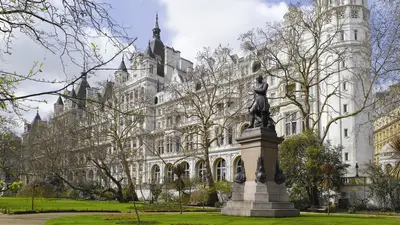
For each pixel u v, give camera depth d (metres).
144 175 88.88
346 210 37.97
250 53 47.53
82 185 66.44
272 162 22.45
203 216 22.25
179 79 87.69
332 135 55.12
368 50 41.97
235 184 23.03
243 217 20.52
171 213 27.42
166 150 86.25
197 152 70.44
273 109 46.12
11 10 6.95
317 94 57.31
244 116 52.59
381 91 27.36
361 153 52.50
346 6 54.50
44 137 76.00
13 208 31.47
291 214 21.55
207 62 51.78
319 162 37.78
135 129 68.69
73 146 66.94
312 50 57.16
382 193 38.97
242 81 55.88
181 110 75.56
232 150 69.94
